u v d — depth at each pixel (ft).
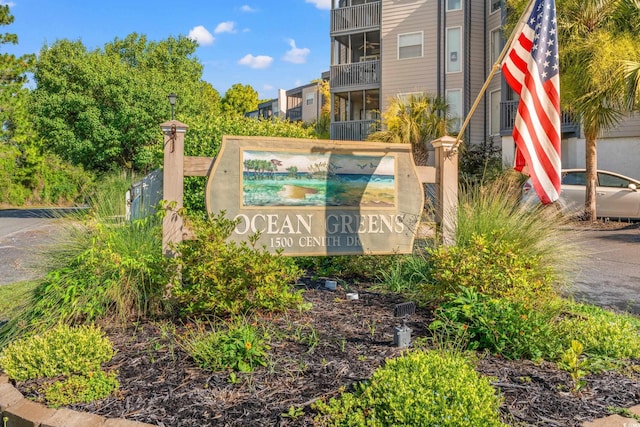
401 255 19.24
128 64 85.66
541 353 11.23
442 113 63.87
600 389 9.88
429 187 24.84
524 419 8.62
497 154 64.54
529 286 14.17
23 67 89.20
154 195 19.51
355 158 18.44
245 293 13.74
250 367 10.51
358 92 81.00
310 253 17.98
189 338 12.36
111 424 8.41
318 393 9.44
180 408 9.01
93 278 13.91
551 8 15.58
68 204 98.22
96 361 10.66
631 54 37.73
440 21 72.64
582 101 41.14
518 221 18.35
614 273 24.41
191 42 93.35
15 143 100.12
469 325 12.24
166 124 16.24
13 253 32.27
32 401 9.39
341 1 87.40
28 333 12.64
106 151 69.82
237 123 37.14
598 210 43.47
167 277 14.08
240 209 17.30
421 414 7.77
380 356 11.23
